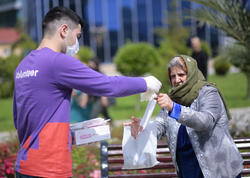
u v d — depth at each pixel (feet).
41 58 7.23
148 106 7.95
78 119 24.77
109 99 25.90
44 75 7.13
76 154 17.03
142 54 45.01
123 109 44.88
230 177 7.96
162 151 10.67
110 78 7.31
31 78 7.19
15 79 7.64
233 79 70.38
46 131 7.09
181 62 8.41
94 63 24.99
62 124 7.20
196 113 7.64
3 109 52.75
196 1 16.06
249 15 15.69
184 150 8.54
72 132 7.81
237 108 34.88
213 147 8.01
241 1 15.75
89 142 7.82
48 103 7.13
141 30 99.91
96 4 96.94
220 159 7.97
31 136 7.18
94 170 16.20
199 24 17.15
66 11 7.55
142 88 7.50
